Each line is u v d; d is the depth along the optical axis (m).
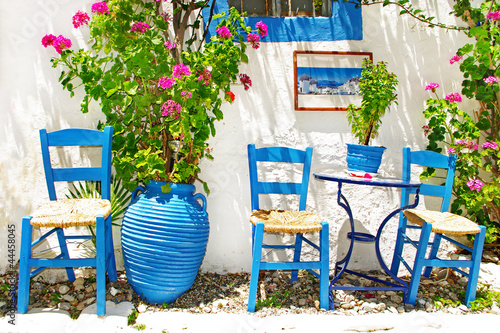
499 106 3.33
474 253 2.69
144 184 2.89
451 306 2.71
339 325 2.36
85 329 2.21
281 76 3.18
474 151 3.28
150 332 2.23
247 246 3.17
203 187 3.01
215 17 2.83
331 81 3.21
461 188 3.29
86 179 2.63
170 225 2.46
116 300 2.58
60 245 2.70
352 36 3.23
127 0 2.64
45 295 2.62
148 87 2.72
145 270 2.47
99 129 2.89
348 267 3.29
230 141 3.14
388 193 3.30
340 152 3.25
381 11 3.29
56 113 2.97
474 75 3.22
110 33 2.62
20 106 2.94
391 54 3.31
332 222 3.25
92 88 2.64
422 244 2.64
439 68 3.37
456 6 3.26
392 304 2.71
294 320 2.40
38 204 2.97
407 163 3.07
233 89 3.13
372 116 2.89
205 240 2.65
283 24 3.17
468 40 3.39
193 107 2.64
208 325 2.32
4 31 2.90
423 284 3.04
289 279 3.09
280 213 2.78
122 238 2.56
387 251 3.32
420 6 3.34
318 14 3.35
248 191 3.16
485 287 2.96
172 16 3.03
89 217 2.28
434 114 3.28
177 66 2.44
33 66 2.94
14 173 2.94
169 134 2.79
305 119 3.21
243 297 2.76
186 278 2.57
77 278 2.82
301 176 3.21
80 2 2.97
